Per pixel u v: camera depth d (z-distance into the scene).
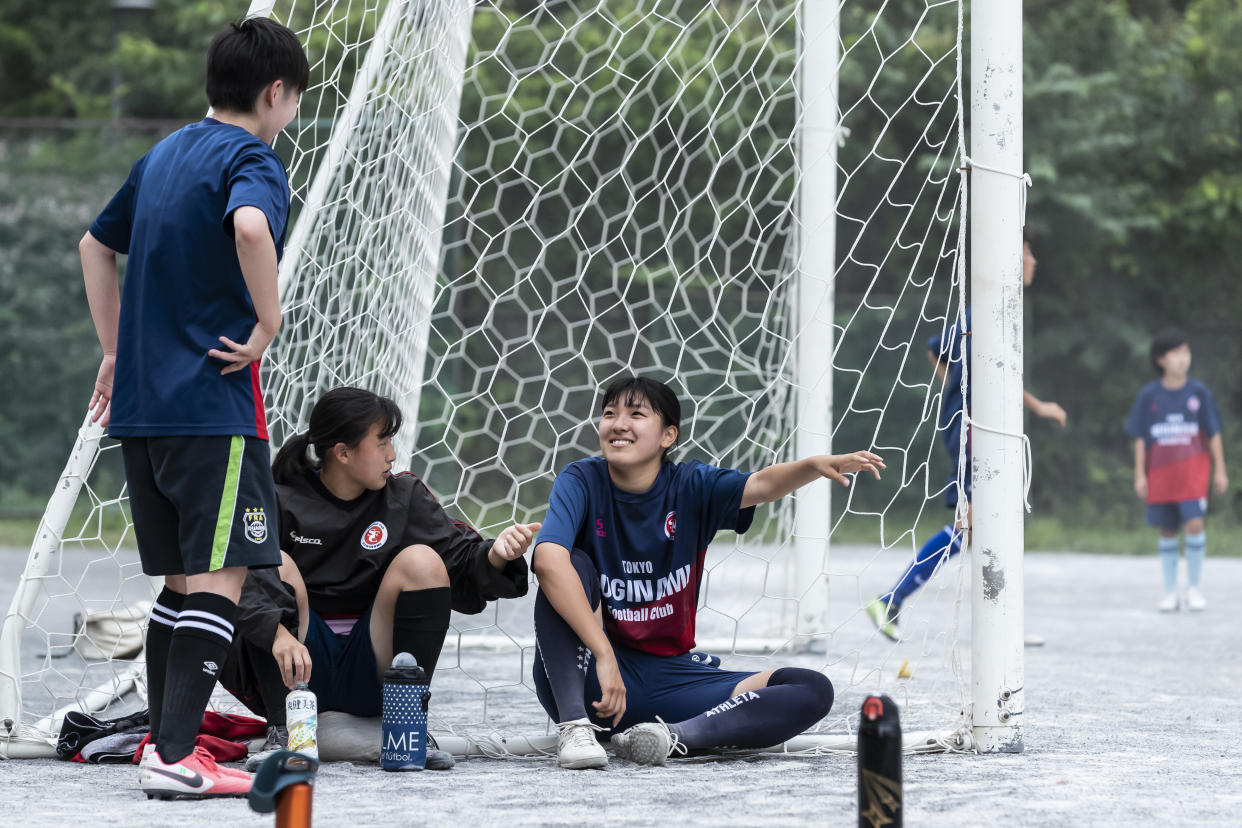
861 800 7.30
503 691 17.06
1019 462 12.05
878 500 48.78
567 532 11.88
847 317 49.47
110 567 35.22
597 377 52.31
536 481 50.19
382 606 11.64
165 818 9.00
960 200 12.65
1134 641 23.38
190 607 9.95
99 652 16.98
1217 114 63.53
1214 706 15.64
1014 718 12.02
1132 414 30.52
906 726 13.64
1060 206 61.44
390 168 18.30
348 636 11.98
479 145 54.16
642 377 12.46
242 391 10.09
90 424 12.50
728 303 48.50
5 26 71.50
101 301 11.00
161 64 65.00
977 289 12.13
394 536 12.10
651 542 12.23
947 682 17.52
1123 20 63.22
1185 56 64.62
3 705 12.28
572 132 54.88
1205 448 30.03
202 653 9.91
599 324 53.16
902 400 49.31
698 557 12.44
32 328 52.31
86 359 52.62
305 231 16.47
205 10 64.62
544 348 52.53
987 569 12.05
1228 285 63.41
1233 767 11.34
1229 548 49.31
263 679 11.56
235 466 9.94
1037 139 61.00
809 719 11.74
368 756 11.60
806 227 20.91
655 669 12.28
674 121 54.31
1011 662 12.04
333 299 18.95
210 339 10.03
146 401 9.97
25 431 51.94
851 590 31.45
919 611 26.78
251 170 10.04
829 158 20.91
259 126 10.73
